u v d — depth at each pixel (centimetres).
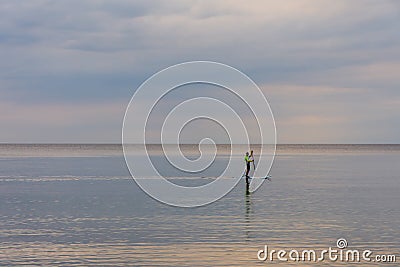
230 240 2628
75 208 3716
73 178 6231
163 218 3275
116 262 2234
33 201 4103
